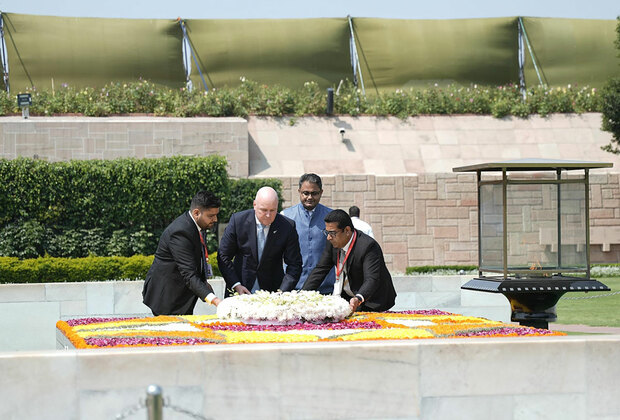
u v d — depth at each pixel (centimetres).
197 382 427
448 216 2147
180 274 713
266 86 2453
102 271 1491
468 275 1323
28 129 2044
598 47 2662
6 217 1889
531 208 692
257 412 432
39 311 1259
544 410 459
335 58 2584
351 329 564
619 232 2191
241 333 528
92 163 1933
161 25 2519
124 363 421
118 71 2486
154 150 2100
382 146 2305
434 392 449
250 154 2219
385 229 2123
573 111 2461
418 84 2625
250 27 2552
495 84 2655
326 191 2109
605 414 464
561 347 461
